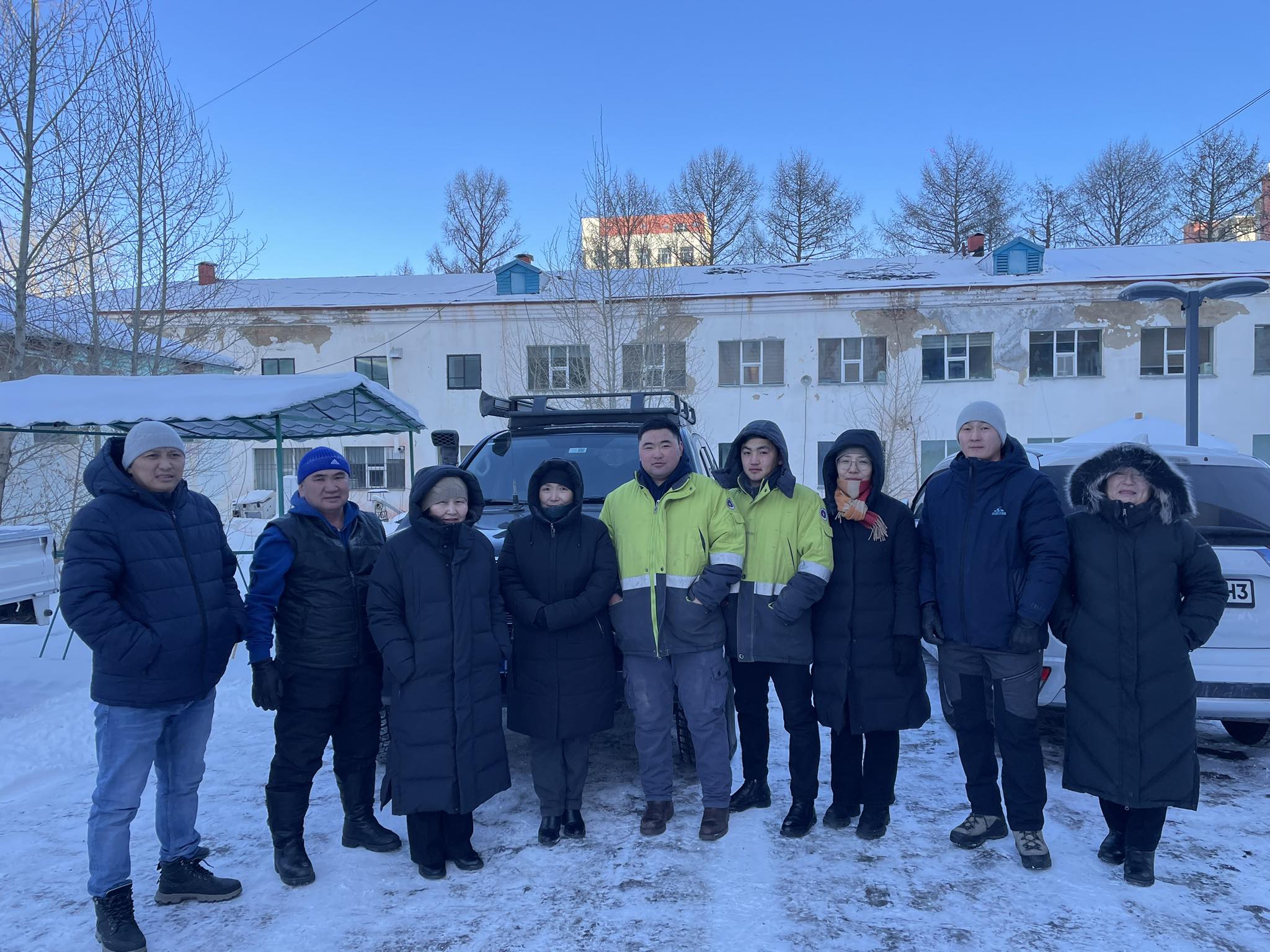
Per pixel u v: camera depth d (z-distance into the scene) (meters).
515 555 3.56
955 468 3.48
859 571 3.50
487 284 26.72
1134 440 3.37
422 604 3.27
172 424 7.99
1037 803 3.32
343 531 3.41
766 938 2.80
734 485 3.73
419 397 23.59
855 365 22.88
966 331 22.48
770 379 22.94
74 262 11.33
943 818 3.80
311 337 23.69
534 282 25.14
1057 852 3.44
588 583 3.52
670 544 3.58
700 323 22.91
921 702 3.52
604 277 21.97
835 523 3.56
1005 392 22.41
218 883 3.13
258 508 21.19
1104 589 3.22
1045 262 25.50
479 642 3.36
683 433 5.21
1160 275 22.31
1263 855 3.39
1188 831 3.63
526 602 3.45
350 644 3.30
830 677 3.52
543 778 3.58
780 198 42.50
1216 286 10.41
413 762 3.22
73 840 3.71
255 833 3.75
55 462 12.06
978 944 2.75
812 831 3.67
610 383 21.34
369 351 23.67
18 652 7.43
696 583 3.48
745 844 3.55
